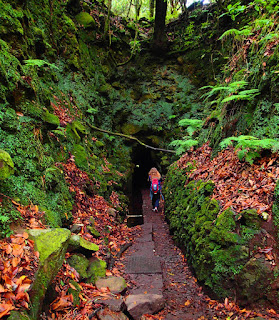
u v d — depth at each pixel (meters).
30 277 2.11
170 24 12.49
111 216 6.00
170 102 11.23
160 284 3.75
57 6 8.51
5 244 2.25
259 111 4.48
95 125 9.30
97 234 4.61
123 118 10.89
